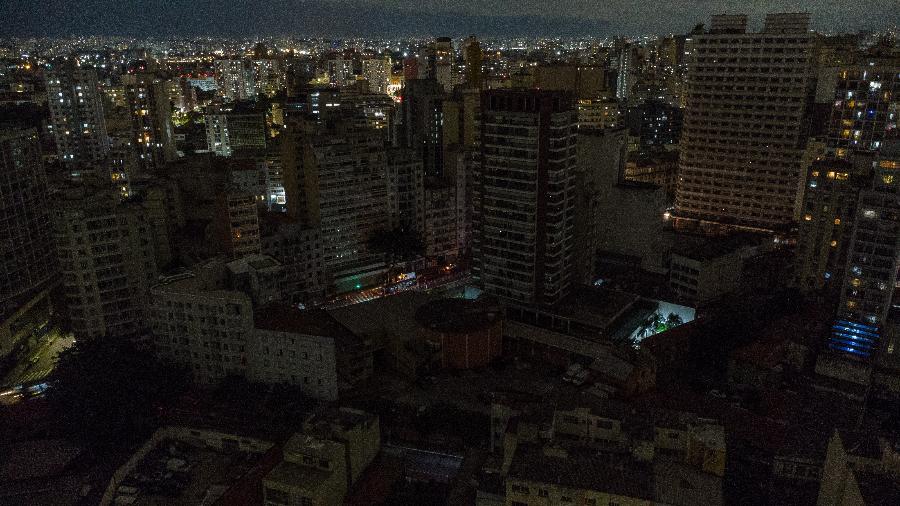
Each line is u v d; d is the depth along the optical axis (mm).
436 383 145125
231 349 136125
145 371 128125
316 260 192500
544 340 153625
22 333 170625
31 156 182875
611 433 96625
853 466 83562
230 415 123875
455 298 166625
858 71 195500
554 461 91375
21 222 175750
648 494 85062
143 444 118625
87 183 162250
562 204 160750
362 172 198375
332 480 98750
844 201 161000
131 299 148875
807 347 137375
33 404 134750
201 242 189250
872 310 144500
